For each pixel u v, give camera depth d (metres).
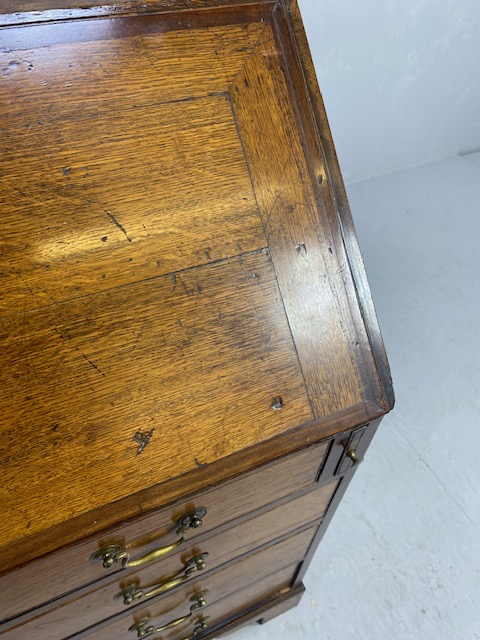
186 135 0.43
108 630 0.63
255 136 0.45
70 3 0.40
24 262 0.39
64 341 0.39
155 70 0.42
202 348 0.42
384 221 1.71
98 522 0.38
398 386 1.33
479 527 1.10
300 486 0.55
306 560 0.81
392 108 1.61
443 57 1.50
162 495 0.39
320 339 0.45
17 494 0.37
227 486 0.45
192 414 0.41
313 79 0.47
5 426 0.37
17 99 0.39
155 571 0.55
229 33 0.44
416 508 1.13
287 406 0.44
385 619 0.99
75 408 0.39
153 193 0.42
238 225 0.44
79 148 0.40
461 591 1.02
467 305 1.48
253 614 0.88
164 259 0.42
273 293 0.44
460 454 1.21
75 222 0.40
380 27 1.34
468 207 1.73
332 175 0.47
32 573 0.40
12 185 0.39
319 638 0.96
